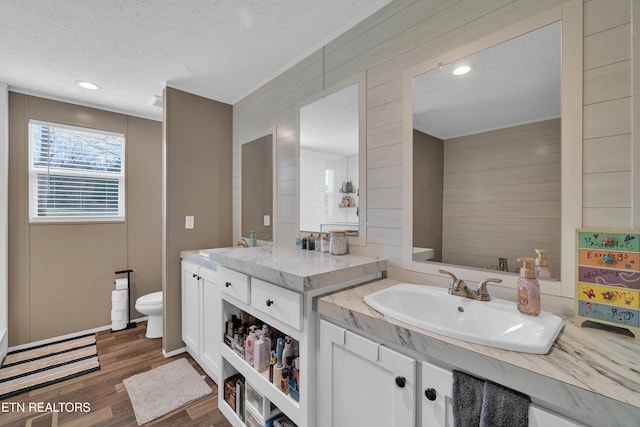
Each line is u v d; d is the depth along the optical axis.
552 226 0.99
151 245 3.20
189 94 2.50
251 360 1.51
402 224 1.41
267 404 1.39
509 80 1.09
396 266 1.43
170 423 1.63
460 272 1.23
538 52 1.02
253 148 2.49
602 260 0.83
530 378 0.63
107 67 2.10
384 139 1.48
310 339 1.14
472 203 1.20
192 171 2.52
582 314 0.85
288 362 1.34
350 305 1.04
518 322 0.90
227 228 2.77
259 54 1.93
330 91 1.77
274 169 2.25
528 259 0.93
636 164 0.84
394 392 0.88
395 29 1.44
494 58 1.12
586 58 0.92
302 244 1.89
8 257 2.44
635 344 0.74
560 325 0.83
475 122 1.18
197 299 2.16
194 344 2.22
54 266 2.65
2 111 2.32
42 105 2.58
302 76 1.99
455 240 1.24
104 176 2.93
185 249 2.48
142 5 1.46
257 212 2.46
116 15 1.53
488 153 1.15
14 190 2.46
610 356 0.68
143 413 1.69
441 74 1.27
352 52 1.64
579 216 0.93
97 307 2.88
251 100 2.52
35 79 2.29
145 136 3.15
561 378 0.59
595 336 0.79
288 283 1.16
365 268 1.34
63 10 1.49
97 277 2.88
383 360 0.90
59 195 2.71
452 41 1.24
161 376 2.07
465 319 1.04
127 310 2.99
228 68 2.12
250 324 1.72
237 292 1.53
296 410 1.19
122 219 3.02
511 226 1.09
